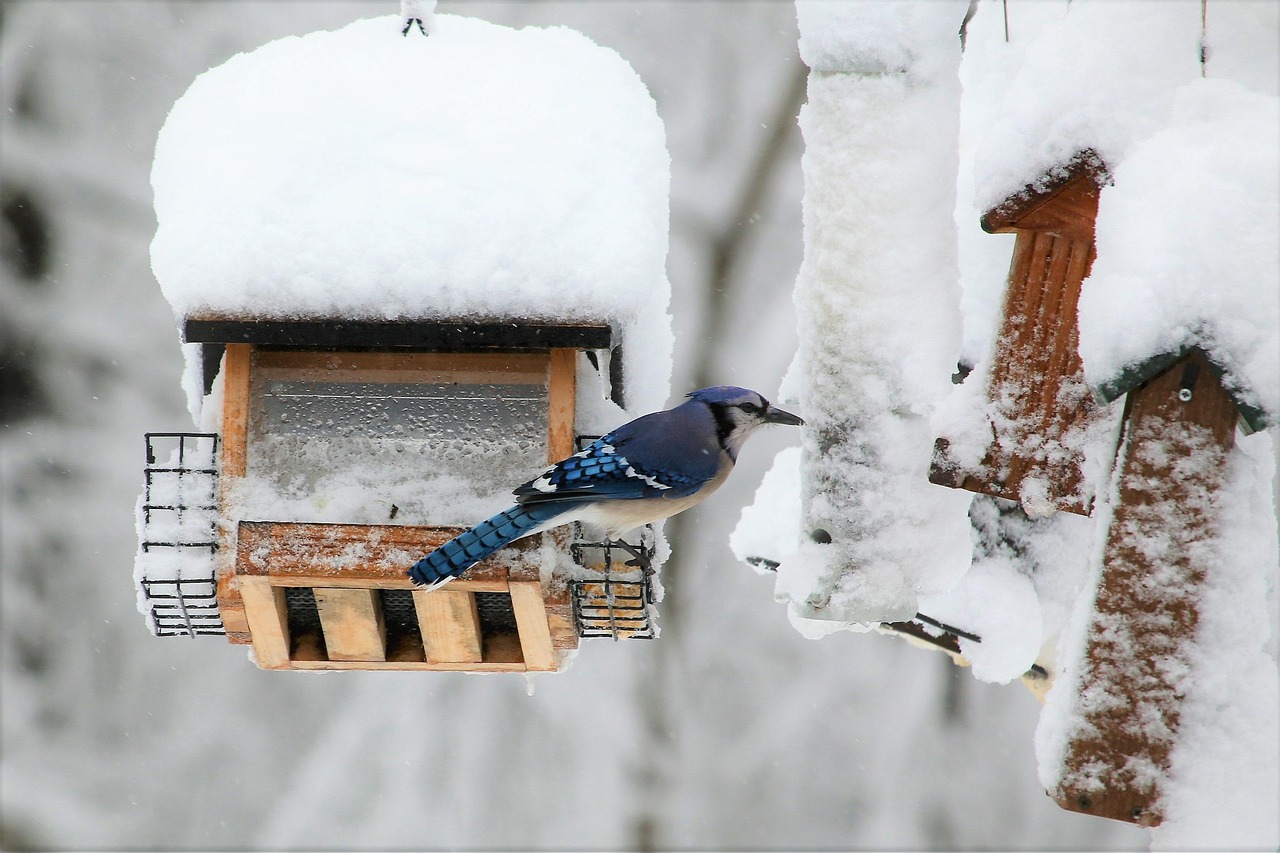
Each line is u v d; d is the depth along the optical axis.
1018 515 10.62
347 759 20.42
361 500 9.43
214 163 9.41
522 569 9.34
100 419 20.95
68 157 21.41
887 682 21.25
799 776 20.80
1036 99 8.23
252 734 20.61
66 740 20.34
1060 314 8.46
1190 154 7.18
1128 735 7.14
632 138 9.83
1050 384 8.50
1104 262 7.27
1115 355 7.02
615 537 9.80
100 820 20.06
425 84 9.80
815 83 8.35
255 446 9.49
